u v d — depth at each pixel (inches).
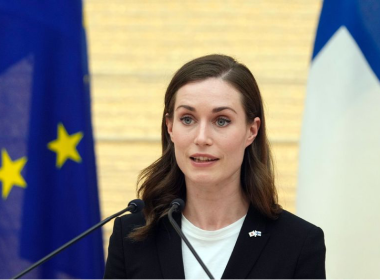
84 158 253.0
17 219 249.3
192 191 172.4
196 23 583.5
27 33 249.3
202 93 160.2
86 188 252.8
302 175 232.5
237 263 166.1
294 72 561.3
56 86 251.1
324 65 233.3
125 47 579.8
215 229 172.1
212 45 576.7
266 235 169.5
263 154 175.6
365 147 223.6
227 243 170.4
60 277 252.1
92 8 589.0
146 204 178.2
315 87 234.4
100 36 582.9
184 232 173.0
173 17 586.2
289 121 543.2
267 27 576.7
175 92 166.1
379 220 221.1
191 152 161.9
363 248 222.5
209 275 153.3
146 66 573.6
